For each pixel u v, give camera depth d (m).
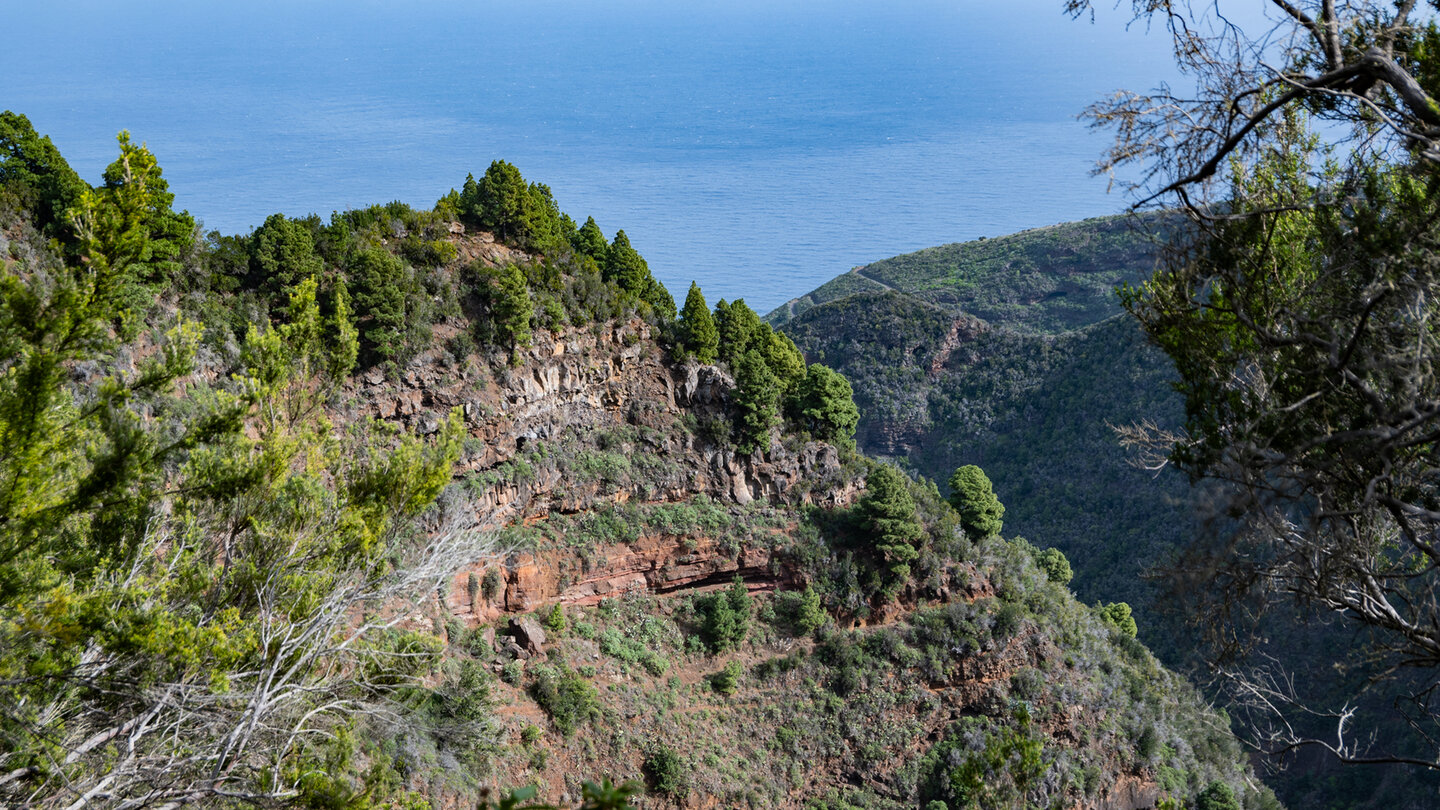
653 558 68.81
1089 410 143.12
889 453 164.38
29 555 14.95
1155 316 11.81
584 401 70.06
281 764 15.73
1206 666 10.87
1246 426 10.48
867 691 67.56
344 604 18.44
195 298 53.69
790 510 74.00
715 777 59.62
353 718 18.78
